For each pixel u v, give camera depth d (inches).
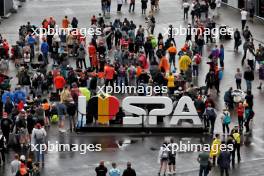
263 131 3149.6
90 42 3981.3
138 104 3161.9
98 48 3907.5
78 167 2819.9
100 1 5329.7
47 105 3159.5
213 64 3560.5
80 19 4790.8
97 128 3117.6
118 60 3735.2
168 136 3085.6
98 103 3134.8
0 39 4023.1
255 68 3853.3
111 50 4151.1
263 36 4402.1
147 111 3169.3
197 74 3764.8
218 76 3523.6
